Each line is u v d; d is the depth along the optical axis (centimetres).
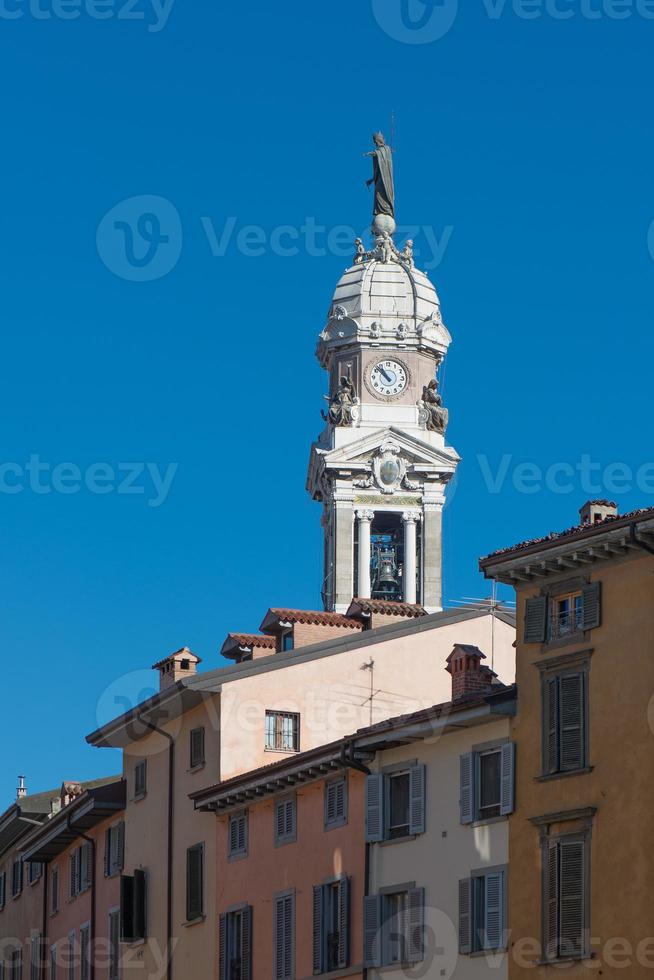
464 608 9325
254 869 8619
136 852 9725
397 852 7775
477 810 7456
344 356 17975
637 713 6931
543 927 7100
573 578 7238
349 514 17450
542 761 7219
